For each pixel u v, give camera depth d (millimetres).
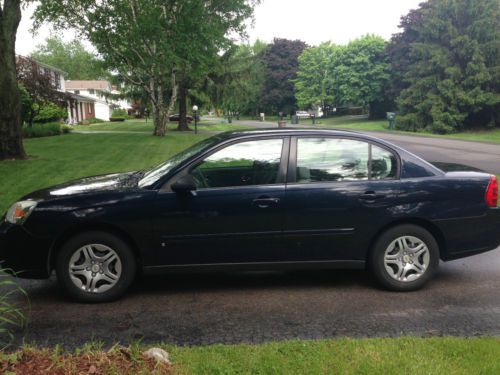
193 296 4816
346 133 4957
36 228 4492
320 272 5578
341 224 4762
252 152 4816
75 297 4602
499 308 4430
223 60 38500
